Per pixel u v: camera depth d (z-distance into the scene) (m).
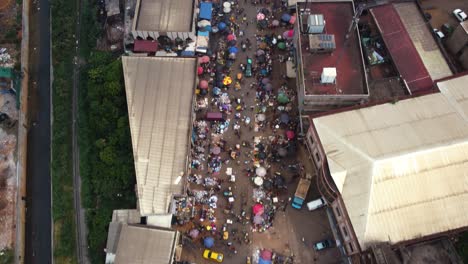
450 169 60.72
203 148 74.00
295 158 73.69
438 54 76.00
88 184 71.88
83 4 87.12
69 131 76.75
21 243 68.50
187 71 75.62
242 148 74.31
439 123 64.25
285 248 67.31
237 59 82.00
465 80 69.94
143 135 70.06
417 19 79.38
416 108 66.69
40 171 74.94
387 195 59.69
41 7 88.94
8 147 73.88
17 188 70.75
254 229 68.50
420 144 61.72
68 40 83.38
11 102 77.56
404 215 59.38
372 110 66.75
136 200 69.62
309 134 69.00
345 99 69.06
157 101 72.81
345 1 76.25
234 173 72.56
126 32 82.69
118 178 70.44
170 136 70.06
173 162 68.19
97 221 67.19
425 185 60.28
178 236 65.50
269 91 78.06
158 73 75.31
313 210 69.81
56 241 68.50
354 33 73.44
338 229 65.75
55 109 77.44
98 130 74.88
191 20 80.06
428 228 59.34
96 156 73.56
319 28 72.38
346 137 63.66
